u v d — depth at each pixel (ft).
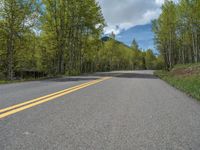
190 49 173.27
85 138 10.84
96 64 249.75
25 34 84.38
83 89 32.19
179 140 10.67
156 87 36.45
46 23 102.06
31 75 136.77
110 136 11.18
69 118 14.73
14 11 76.74
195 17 115.65
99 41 130.52
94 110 17.38
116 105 19.58
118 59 298.35
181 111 17.37
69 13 104.83
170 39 150.82
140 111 17.19
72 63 114.32
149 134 11.55
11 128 12.37
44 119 14.42
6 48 90.22
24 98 23.24
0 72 94.73
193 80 38.27
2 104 19.63
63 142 10.27
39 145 9.86
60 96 24.86
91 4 110.73
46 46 113.91
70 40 112.37
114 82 46.09
